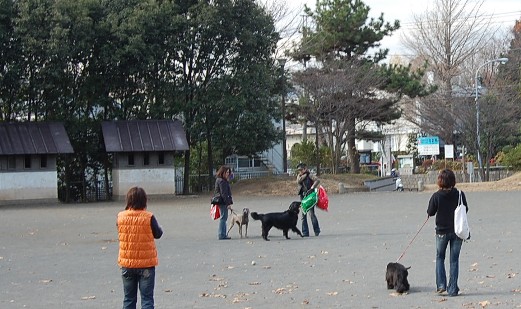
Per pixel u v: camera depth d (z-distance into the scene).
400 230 21.38
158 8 42.84
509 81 62.81
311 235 20.88
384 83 51.03
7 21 41.12
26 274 14.82
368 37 52.75
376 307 10.56
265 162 63.59
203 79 45.78
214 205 20.45
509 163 56.62
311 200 20.34
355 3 53.28
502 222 22.95
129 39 41.91
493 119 51.91
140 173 43.34
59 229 24.97
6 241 21.30
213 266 15.26
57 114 44.03
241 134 45.12
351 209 30.16
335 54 53.62
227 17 44.41
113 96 45.59
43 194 41.44
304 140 59.44
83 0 41.72
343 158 71.44
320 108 50.78
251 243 19.33
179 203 37.97
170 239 20.75
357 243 18.41
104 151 45.06
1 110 43.88
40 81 41.84
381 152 74.19
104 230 24.31
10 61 41.66
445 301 10.87
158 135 43.44
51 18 40.44
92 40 42.06
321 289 12.17
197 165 51.56
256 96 45.50
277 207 31.91
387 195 39.38
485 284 12.18
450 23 66.62
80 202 42.72
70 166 45.31
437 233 11.43
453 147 54.84
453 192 11.34
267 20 46.16
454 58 67.06
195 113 45.97
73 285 13.33
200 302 11.38
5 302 11.76
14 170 40.81
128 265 9.21
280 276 13.70
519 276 12.88
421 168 65.06
